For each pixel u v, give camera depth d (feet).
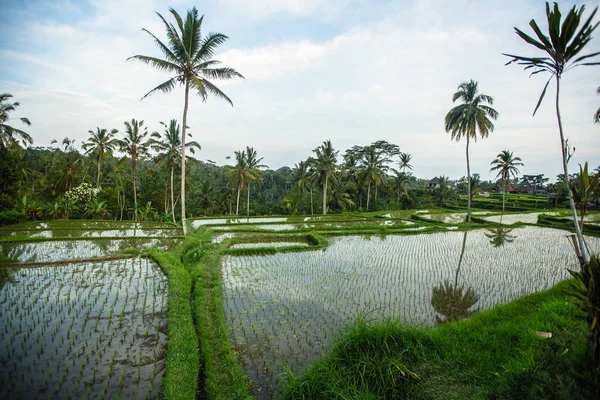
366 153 167.12
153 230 80.07
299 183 136.98
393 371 17.37
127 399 17.25
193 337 23.29
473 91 92.38
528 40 23.47
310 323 26.86
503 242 67.36
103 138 109.09
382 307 30.30
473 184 203.51
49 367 19.89
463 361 18.28
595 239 73.51
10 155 81.76
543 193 269.85
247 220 109.60
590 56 21.50
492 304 31.19
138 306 29.71
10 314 27.40
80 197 104.42
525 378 15.15
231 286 36.45
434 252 56.39
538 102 23.90
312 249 58.23
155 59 62.34
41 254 50.01
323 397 16.44
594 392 13.47
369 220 109.40
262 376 19.61
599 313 14.42
